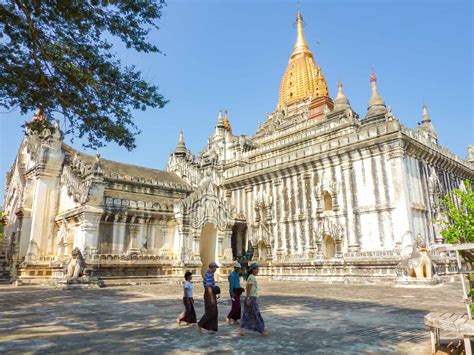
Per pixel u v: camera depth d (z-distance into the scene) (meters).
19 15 13.09
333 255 40.50
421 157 39.78
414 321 12.80
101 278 31.84
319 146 42.97
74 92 14.83
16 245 39.12
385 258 32.84
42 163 39.34
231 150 62.16
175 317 13.98
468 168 49.25
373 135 37.88
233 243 48.66
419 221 36.03
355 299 19.94
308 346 9.34
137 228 37.03
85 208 33.00
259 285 32.81
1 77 13.20
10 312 15.59
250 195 50.78
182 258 36.81
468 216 9.57
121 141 16.38
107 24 14.08
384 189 36.50
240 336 10.59
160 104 16.03
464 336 7.91
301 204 44.06
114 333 11.02
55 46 13.52
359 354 8.58
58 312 15.51
